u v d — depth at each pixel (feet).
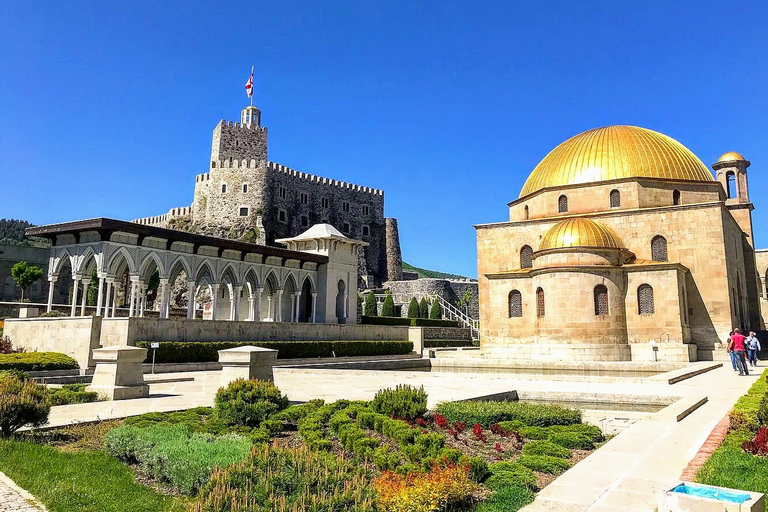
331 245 198.08
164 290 144.05
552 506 25.80
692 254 148.15
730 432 41.14
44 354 97.81
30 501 27.76
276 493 24.39
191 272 152.05
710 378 89.25
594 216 159.84
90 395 63.36
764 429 36.70
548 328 140.56
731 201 182.19
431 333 218.18
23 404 41.32
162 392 73.82
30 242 374.84
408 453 34.65
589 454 39.58
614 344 137.49
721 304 143.23
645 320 139.03
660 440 39.83
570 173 168.76
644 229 154.40
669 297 137.28
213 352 122.72
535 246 169.07
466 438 43.37
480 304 175.11
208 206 324.19
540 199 173.47
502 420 50.06
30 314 133.08
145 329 112.88
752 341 114.52
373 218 384.47
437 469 28.91
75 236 135.23
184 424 43.96
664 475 30.76
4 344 111.65
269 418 46.62
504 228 174.91
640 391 68.64
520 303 157.48
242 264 168.25
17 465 33.32
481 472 31.68
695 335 144.46
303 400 63.77
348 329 171.12
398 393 48.60
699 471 30.04
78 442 41.29
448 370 135.13
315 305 194.59
